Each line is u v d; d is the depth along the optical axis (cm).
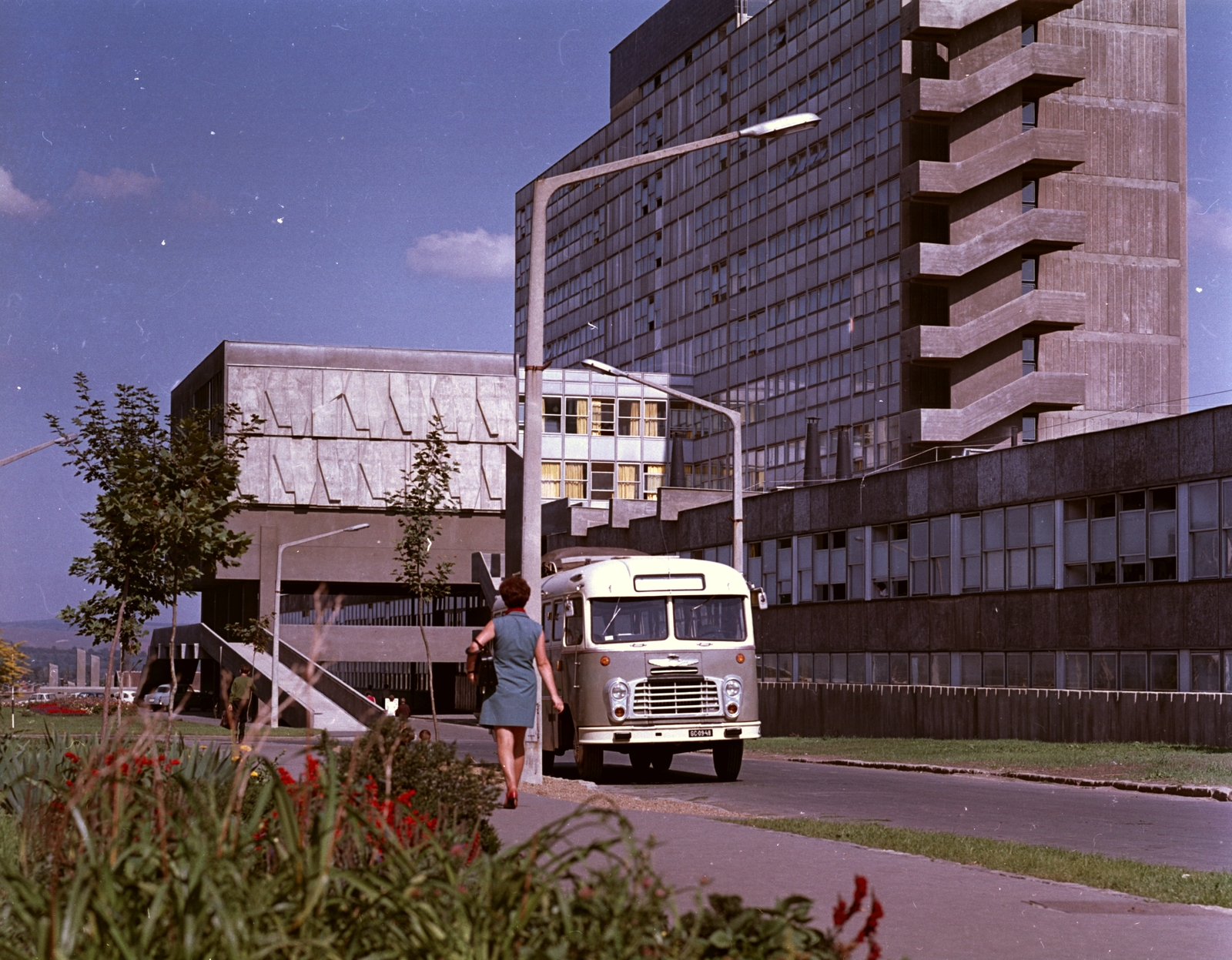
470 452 9269
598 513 7544
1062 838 1589
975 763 2877
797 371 8644
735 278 9350
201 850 448
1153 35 8062
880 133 7850
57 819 722
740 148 9331
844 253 8169
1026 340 7856
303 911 443
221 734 4000
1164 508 4156
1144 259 7981
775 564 6103
